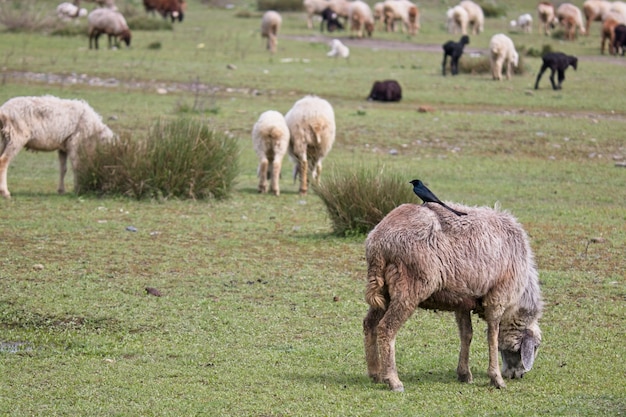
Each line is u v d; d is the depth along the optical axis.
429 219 13.93
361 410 13.20
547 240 25.14
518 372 14.93
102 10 67.44
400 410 13.20
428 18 101.88
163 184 29.62
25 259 21.84
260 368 15.14
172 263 22.02
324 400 13.62
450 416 13.00
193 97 49.19
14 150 28.66
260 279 20.88
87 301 18.78
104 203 28.73
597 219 28.17
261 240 24.72
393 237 13.79
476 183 34.00
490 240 14.10
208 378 14.62
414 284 13.72
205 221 26.83
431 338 17.11
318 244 24.39
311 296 19.64
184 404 13.41
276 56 67.81
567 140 41.72
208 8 108.88
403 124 44.00
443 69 60.47
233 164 31.12
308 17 92.31
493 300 14.25
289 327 17.53
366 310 18.73
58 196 29.75
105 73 55.41
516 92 53.69
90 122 29.64
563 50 76.81
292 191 32.50
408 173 35.03
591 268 22.31
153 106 46.09
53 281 20.12
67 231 24.84
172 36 78.75
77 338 16.61
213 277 20.94
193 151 29.95
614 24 74.00
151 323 17.56
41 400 13.52
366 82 56.34
